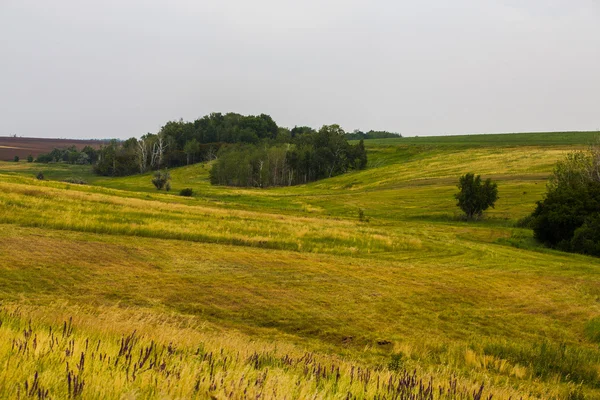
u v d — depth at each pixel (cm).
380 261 2533
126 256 1936
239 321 1343
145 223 2766
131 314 1189
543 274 2512
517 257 3125
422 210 6272
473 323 1576
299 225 3578
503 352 1232
